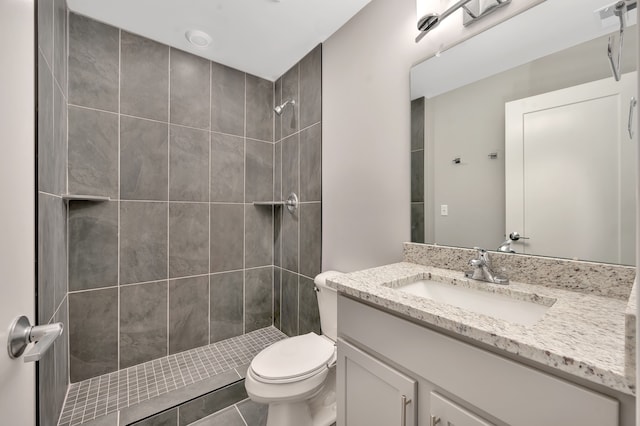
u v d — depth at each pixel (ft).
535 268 2.97
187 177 6.34
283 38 5.84
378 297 2.64
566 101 2.82
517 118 3.17
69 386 5.01
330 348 4.50
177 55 6.19
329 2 4.84
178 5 4.90
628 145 2.48
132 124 5.65
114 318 5.49
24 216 1.89
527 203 3.09
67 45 4.95
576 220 2.76
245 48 6.21
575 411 1.56
